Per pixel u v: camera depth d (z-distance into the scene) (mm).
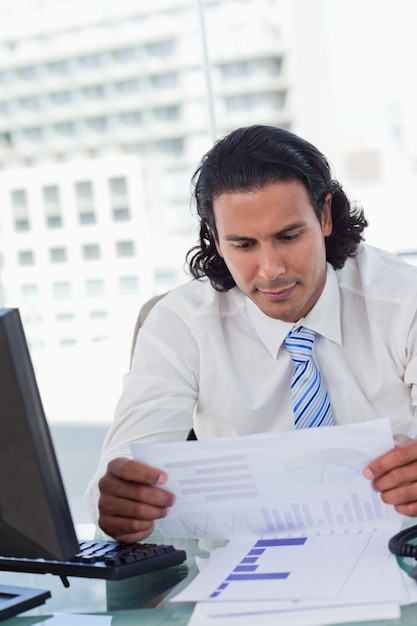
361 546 1210
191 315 1763
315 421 1647
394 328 1682
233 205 1466
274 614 1044
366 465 1214
